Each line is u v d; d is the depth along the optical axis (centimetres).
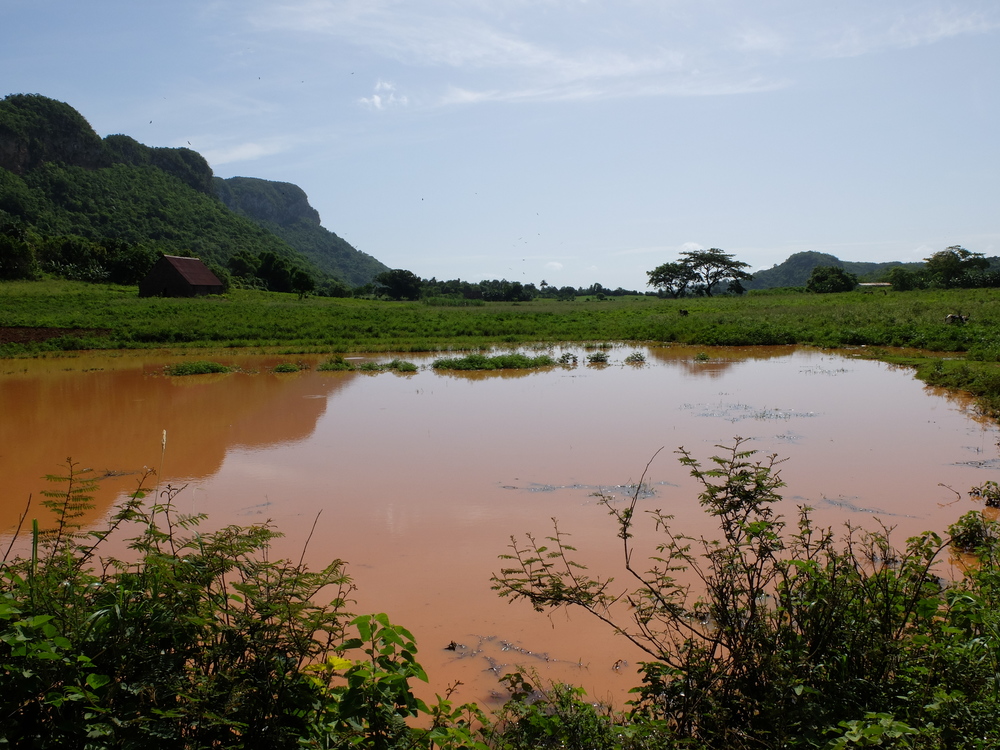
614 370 1955
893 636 326
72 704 238
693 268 9119
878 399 1380
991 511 684
